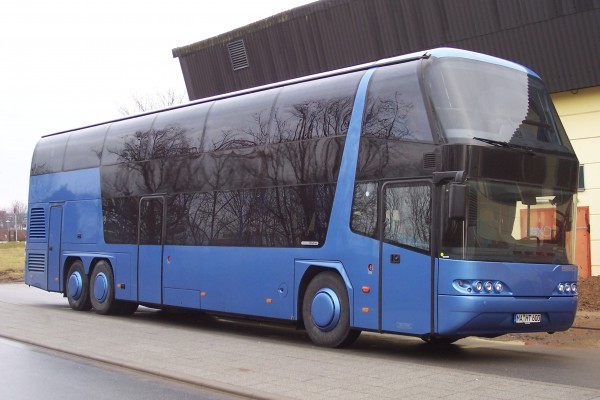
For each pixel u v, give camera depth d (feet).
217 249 42.01
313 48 68.64
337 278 35.42
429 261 31.17
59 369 30.45
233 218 41.22
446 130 31.35
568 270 33.40
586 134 53.88
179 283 44.73
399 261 32.35
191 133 45.44
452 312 30.22
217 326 47.88
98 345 36.32
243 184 40.83
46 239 58.29
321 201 36.29
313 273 36.99
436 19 58.75
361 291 33.78
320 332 35.86
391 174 33.19
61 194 57.11
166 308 47.09
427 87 32.42
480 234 30.71
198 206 43.83
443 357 34.42
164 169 47.06
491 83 33.60
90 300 53.83
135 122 51.21
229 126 42.63
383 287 32.89
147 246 47.65
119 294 49.96
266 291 38.63
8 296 73.31
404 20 60.64
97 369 30.48
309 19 67.87
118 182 51.11
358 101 35.40
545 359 33.91
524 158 32.55
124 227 50.06
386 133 33.71
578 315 46.06
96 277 52.54
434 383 26.32
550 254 32.86
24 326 44.06
